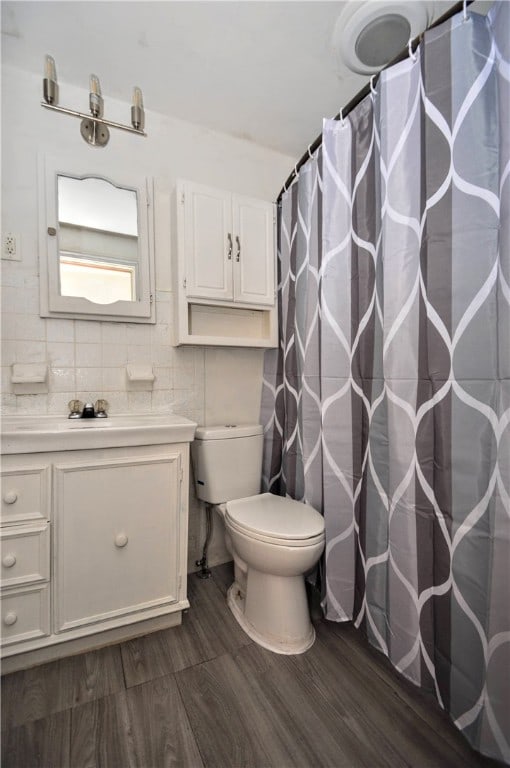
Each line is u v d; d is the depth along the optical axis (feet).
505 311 2.49
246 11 3.84
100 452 3.86
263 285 5.65
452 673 2.91
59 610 3.69
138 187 5.11
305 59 4.47
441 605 3.01
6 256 4.35
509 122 2.41
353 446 4.16
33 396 4.54
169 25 3.98
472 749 2.84
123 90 4.94
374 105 3.65
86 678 3.51
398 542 3.34
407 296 3.26
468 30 2.72
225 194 5.32
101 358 4.94
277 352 5.97
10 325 4.39
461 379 2.82
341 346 4.18
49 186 4.56
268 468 6.05
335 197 4.14
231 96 5.09
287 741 2.92
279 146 6.25
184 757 2.79
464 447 2.82
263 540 3.86
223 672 3.61
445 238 2.87
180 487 4.32
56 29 4.00
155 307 5.27
